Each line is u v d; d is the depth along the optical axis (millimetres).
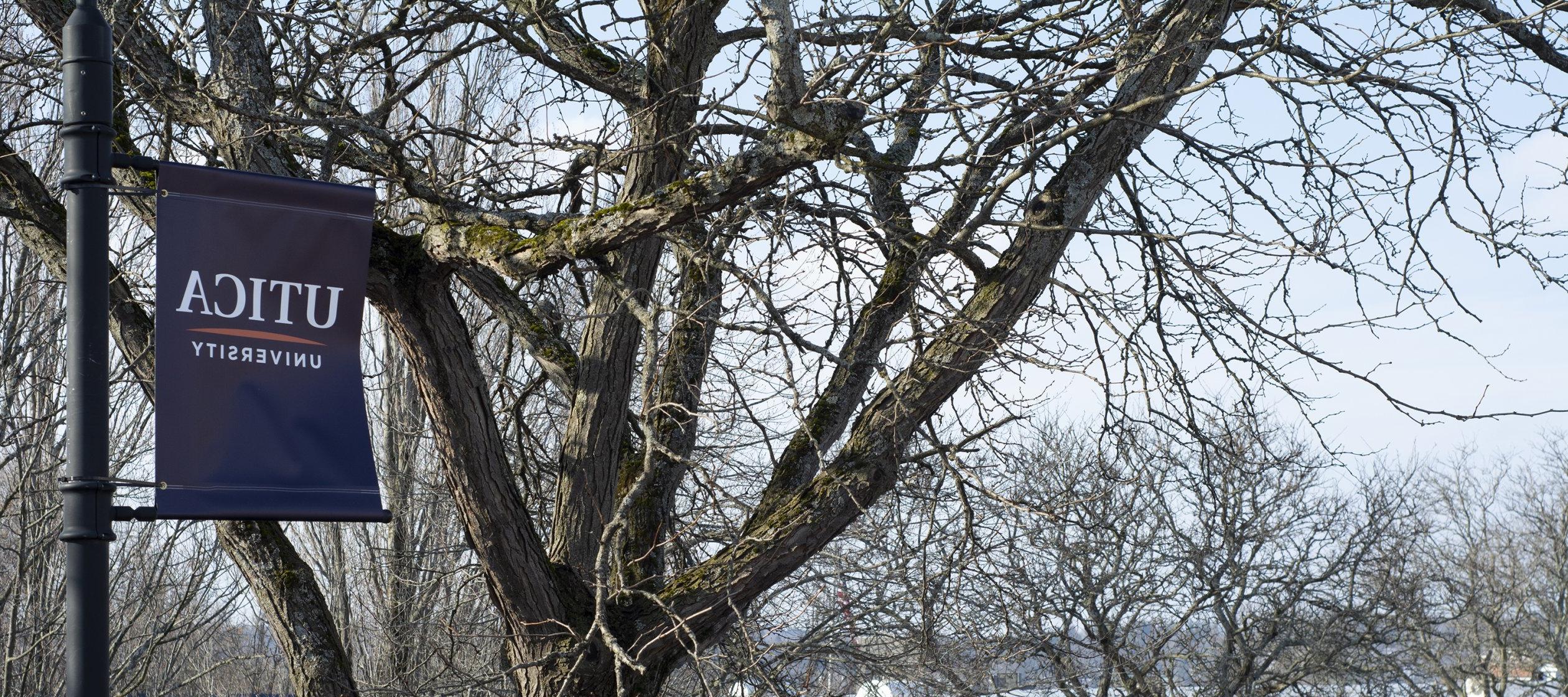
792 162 5414
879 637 9180
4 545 13969
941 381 6660
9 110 10250
